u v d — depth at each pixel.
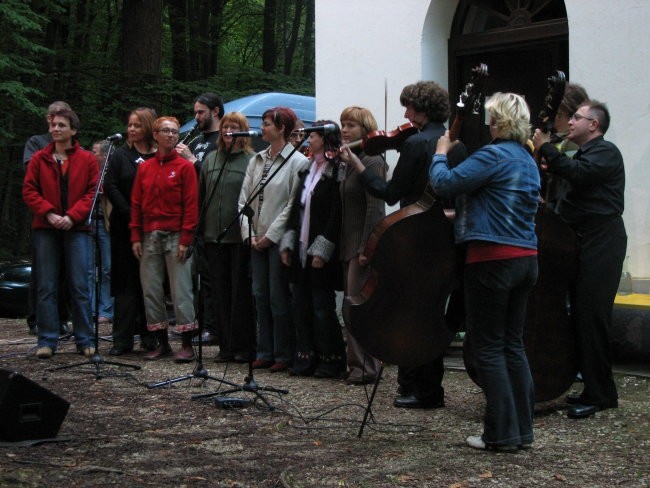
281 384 6.25
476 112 4.59
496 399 4.38
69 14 19.50
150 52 16.31
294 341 6.80
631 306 6.31
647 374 6.22
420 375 5.39
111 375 6.43
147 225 7.12
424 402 5.41
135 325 7.84
